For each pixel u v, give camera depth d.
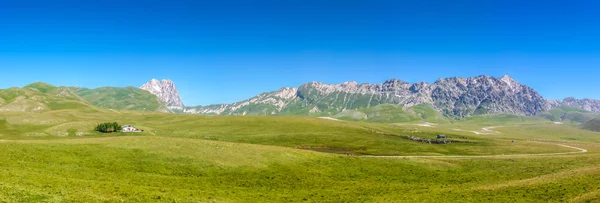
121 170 68.06
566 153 155.38
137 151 80.19
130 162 73.19
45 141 84.50
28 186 44.06
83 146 79.62
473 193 60.19
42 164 63.91
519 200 52.50
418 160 101.00
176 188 58.00
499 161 107.94
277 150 95.25
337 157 97.62
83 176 59.81
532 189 59.50
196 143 92.06
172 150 83.44
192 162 77.81
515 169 93.94
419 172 89.00
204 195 54.03
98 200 42.50
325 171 84.12
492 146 183.75
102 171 65.75
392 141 196.62
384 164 94.12
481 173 89.25
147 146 84.56
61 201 39.78
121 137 93.69
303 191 64.25
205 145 91.00
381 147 168.75
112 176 62.62
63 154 71.88
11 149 69.69
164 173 70.25
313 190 65.56
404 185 73.69
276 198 57.12
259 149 93.88
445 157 115.25
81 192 45.16
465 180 80.38
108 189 49.53
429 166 95.69
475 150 166.50
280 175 77.19
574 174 69.44
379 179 80.31
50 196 40.94
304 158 92.50
